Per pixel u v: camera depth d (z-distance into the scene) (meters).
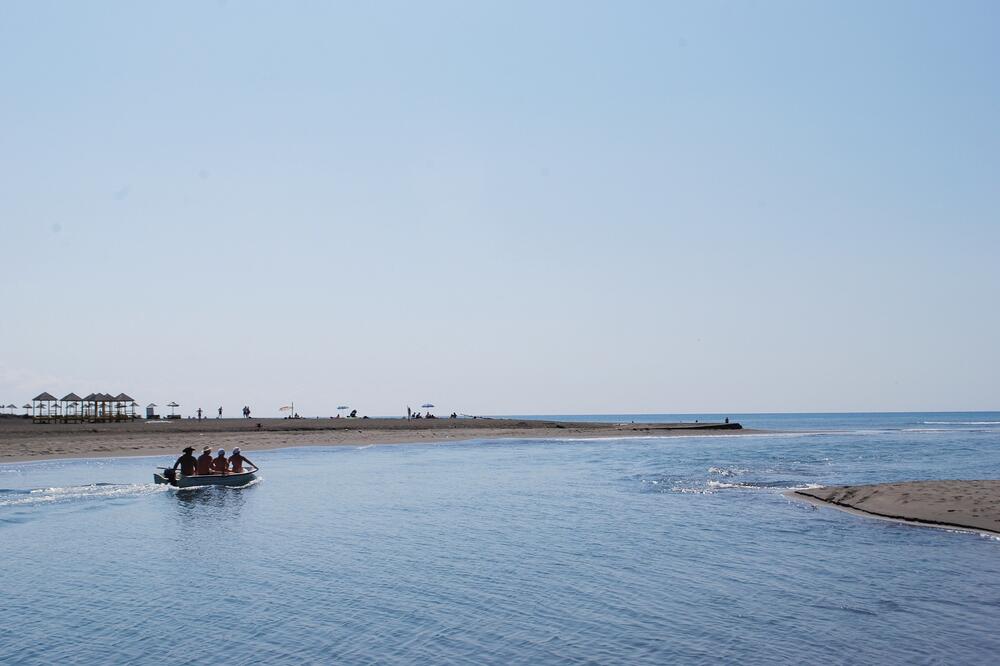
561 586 15.73
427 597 14.95
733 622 13.30
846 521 23.47
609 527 22.70
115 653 11.86
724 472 39.88
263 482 35.50
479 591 15.39
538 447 64.69
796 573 16.72
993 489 26.58
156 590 15.59
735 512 25.53
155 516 25.30
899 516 23.61
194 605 14.48
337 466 44.88
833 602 14.46
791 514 25.02
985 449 60.06
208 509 26.80
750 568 17.20
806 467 42.88
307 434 75.06
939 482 29.00
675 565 17.56
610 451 59.03
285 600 14.79
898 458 50.00
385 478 37.50
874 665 11.23
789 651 11.84
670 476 37.91
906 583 15.81
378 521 24.08
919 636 12.51
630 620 13.45
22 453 49.38
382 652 11.88
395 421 98.81
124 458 47.53
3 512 26.14
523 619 13.54
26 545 20.34
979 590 15.20
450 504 27.91
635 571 16.98
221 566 17.73
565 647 12.08
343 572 17.06
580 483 34.88
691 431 95.56
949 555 18.39
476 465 45.44
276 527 23.02
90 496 30.14
